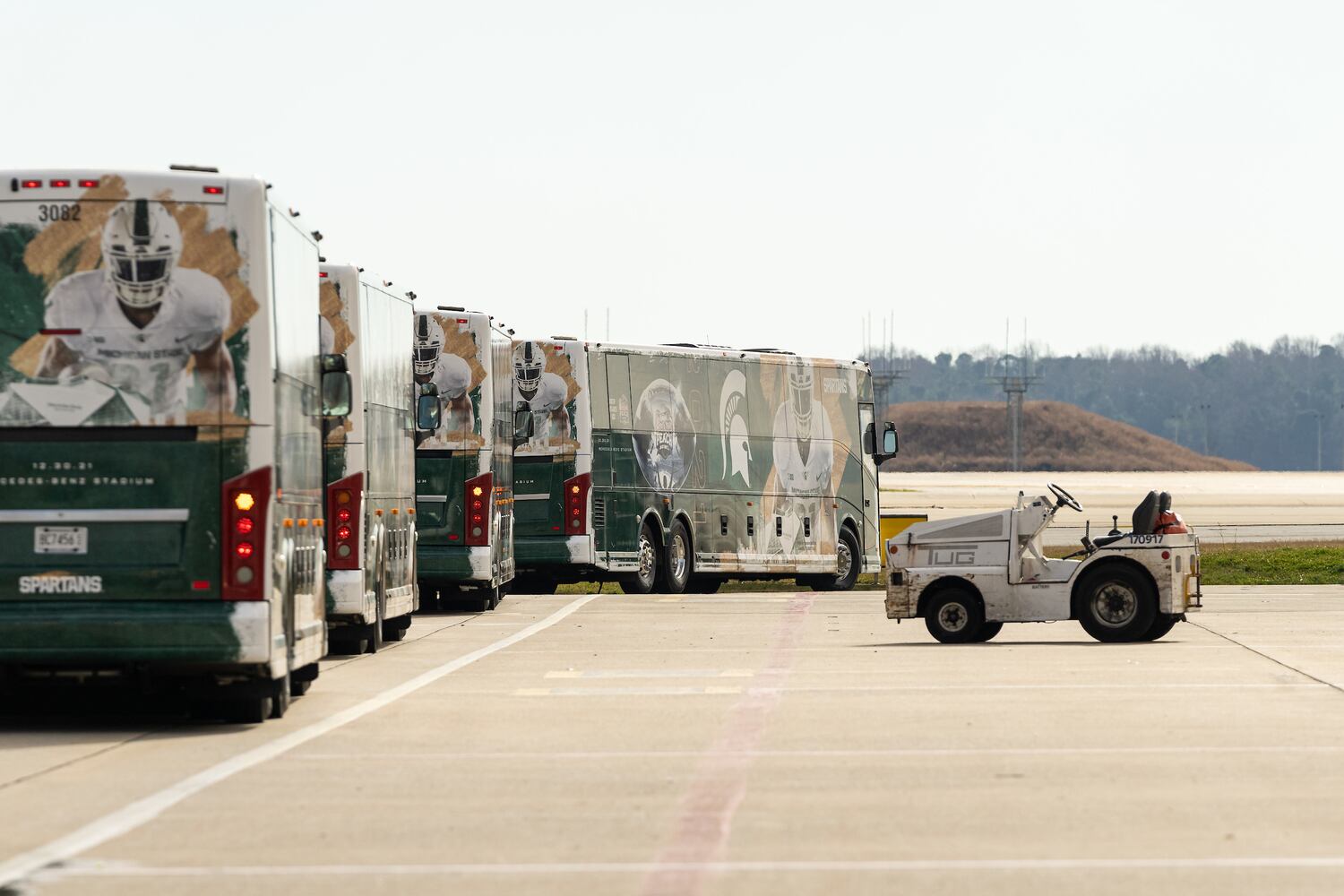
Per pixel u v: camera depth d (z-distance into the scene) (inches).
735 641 2230.6
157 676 1365.7
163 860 859.4
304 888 795.4
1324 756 1190.3
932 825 941.8
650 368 3383.4
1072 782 1084.5
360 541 1982.0
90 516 1354.6
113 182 1357.0
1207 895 772.6
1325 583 3710.6
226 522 1355.8
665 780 1099.3
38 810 1007.6
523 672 1814.7
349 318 1983.3
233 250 1359.5
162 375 1355.8
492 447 2748.5
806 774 1121.4
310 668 1589.6
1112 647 2094.0
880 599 3223.4
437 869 833.5
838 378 3870.6
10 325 1359.5
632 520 3321.9
